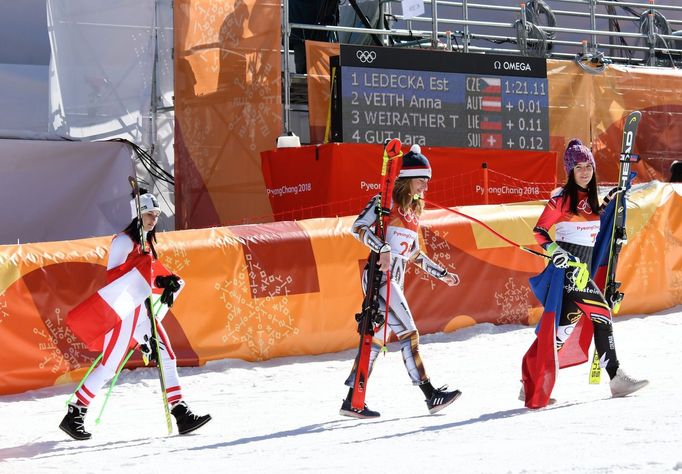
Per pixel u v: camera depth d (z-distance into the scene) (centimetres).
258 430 1558
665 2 5544
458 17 5231
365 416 1592
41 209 3472
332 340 2581
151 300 1611
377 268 1603
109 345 1598
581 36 5434
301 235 2578
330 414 1703
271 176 3500
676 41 4916
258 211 3672
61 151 3519
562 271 1576
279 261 2531
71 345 2291
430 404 1599
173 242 2431
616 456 993
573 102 4166
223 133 3628
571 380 1862
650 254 3009
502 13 5328
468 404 1681
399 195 1622
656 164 4338
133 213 3631
